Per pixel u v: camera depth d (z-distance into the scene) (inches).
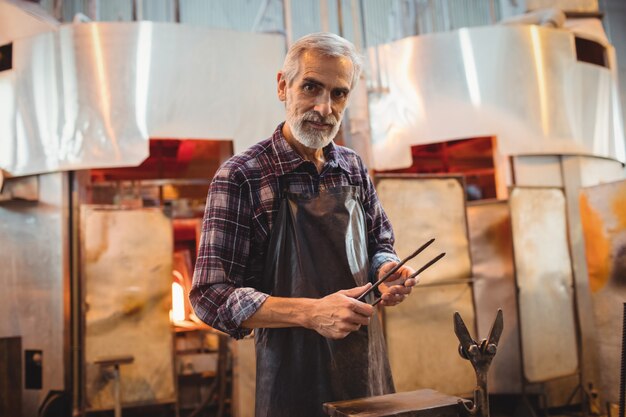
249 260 55.6
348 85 53.2
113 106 145.6
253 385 142.6
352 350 53.2
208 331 157.8
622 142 179.3
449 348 143.9
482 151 204.4
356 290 47.9
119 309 139.5
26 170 149.1
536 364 149.3
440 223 147.1
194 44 149.2
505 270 156.6
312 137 53.0
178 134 145.9
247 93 151.6
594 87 171.3
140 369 139.1
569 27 181.5
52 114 148.0
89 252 139.3
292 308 48.0
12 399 135.2
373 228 63.2
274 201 55.0
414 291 143.1
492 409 159.0
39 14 153.6
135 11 154.9
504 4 196.9
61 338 144.3
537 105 161.0
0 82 153.3
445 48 160.9
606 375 121.2
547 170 163.0
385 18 261.9
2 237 151.2
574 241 161.6
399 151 160.2
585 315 159.8
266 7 230.1
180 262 185.0
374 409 40.8
